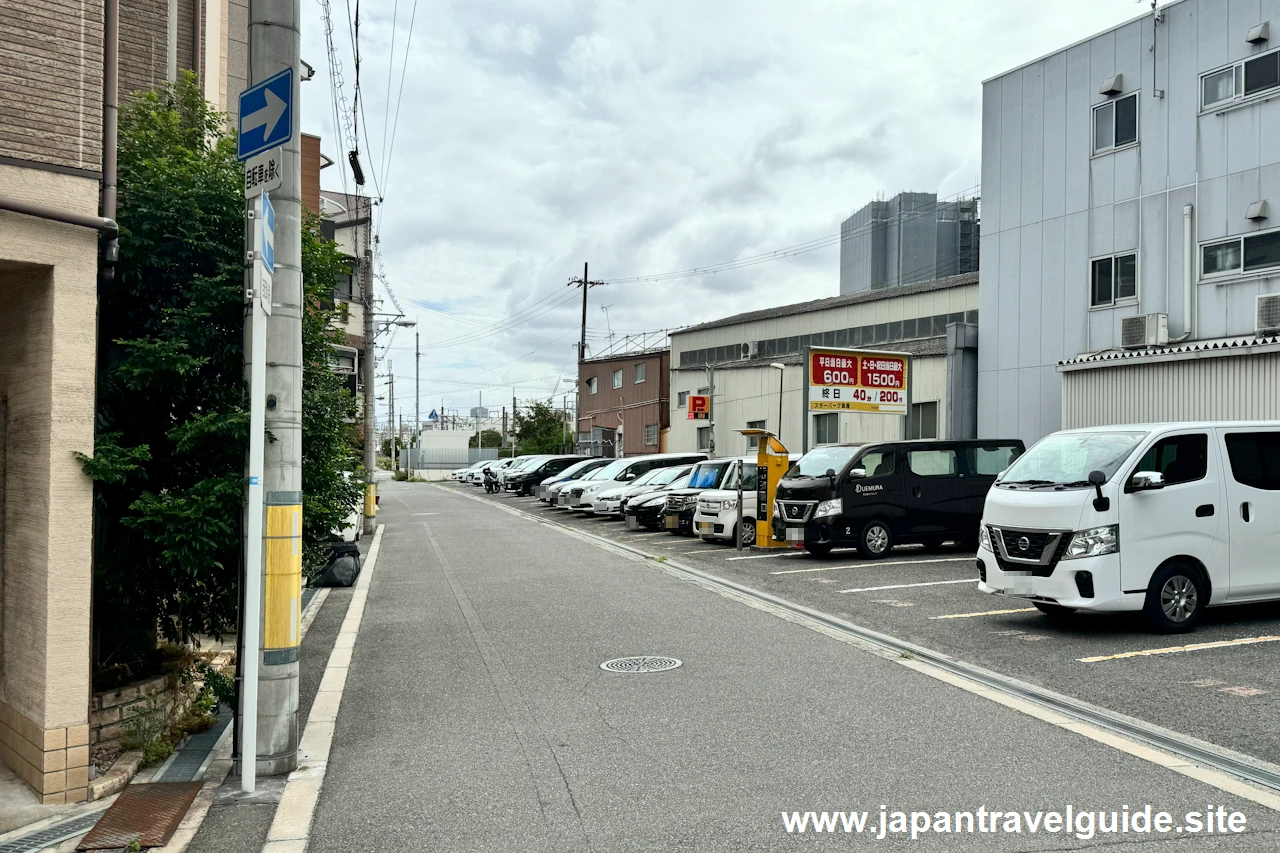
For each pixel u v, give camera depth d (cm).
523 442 7306
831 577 1364
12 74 525
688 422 4331
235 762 557
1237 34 1692
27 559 549
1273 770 529
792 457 2080
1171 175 1798
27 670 545
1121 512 882
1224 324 1698
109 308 646
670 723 644
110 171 582
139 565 643
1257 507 933
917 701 689
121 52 774
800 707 678
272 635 564
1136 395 1664
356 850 446
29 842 466
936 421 2692
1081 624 968
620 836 452
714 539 1966
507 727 646
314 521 805
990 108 2194
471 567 1611
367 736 635
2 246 509
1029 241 2088
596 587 1328
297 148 585
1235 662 783
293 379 576
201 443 604
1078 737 596
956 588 1227
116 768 561
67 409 530
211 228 646
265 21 574
